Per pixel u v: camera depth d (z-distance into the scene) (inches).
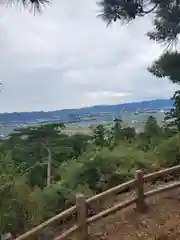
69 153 493.4
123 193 299.4
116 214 234.2
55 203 282.0
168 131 443.2
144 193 235.9
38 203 253.0
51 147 495.5
